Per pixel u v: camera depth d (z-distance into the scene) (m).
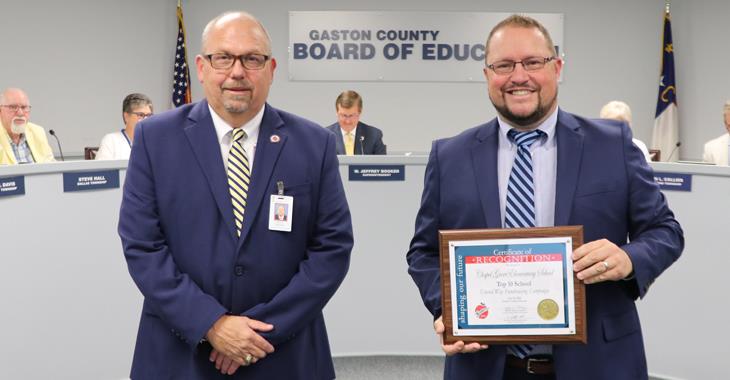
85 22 7.00
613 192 1.73
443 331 1.66
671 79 7.36
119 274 3.32
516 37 1.69
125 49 7.23
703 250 3.39
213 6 7.48
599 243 1.61
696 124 7.44
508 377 1.78
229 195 1.92
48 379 3.14
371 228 3.77
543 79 1.69
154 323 1.95
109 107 7.19
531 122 1.74
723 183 3.32
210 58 1.88
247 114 1.94
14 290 3.03
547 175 1.77
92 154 5.05
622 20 7.54
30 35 6.72
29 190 3.05
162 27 7.41
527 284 1.62
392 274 3.80
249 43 1.87
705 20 7.33
